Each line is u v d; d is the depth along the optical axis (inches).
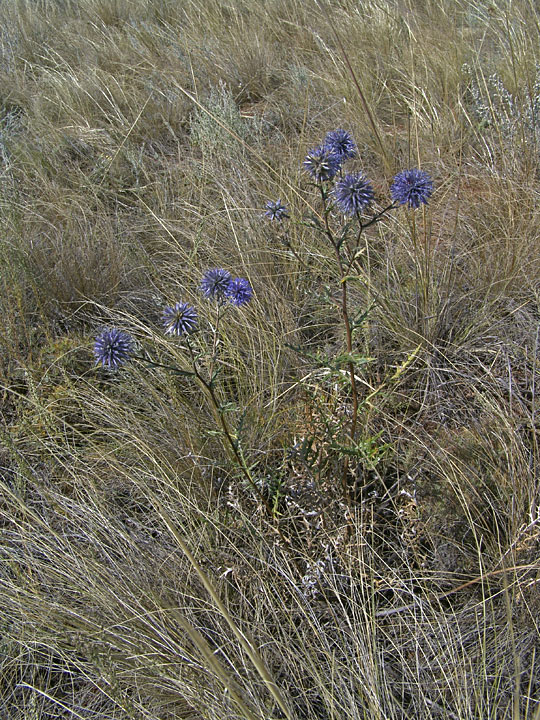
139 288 48.7
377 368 40.6
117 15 101.2
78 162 65.1
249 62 77.1
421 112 60.3
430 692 28.3
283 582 31.2
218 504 34.1
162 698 28.5
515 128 53.5
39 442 37.4
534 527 30.8
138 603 29.5
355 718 26.5
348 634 29.6
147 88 74.7
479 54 66.2
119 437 37.8
